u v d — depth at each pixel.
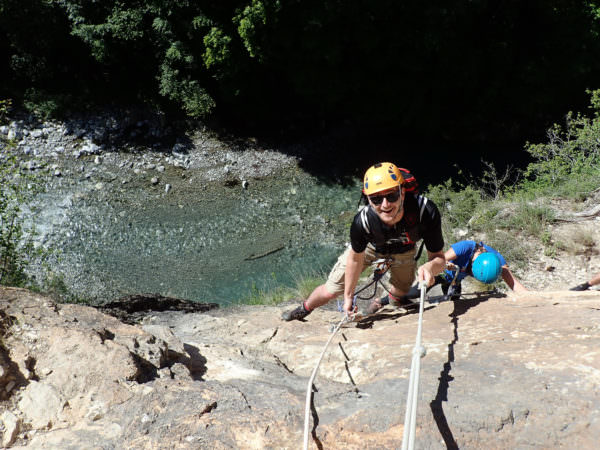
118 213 14.89
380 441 2.44
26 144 16.48
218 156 17.55
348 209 15.80
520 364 2.82
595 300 3.66
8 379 2.68
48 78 18.27
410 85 18.41
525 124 19.45
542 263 7.91
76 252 13.30
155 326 3.53
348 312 3.81
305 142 18.55
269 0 14.95
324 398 2.70
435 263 3.46
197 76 18.84
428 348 3.22
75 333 2.93
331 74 17.45
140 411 2.57
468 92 19.03
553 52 18.91
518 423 2.44
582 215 8.67
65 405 2.65
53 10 16.89
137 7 17.64
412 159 18.25
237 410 2.57
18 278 9.02
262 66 18.02
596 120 12.08
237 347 3.90
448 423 2.44
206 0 16.88
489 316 3.57
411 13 16.50
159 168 16.72
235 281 12.62
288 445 2.45
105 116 17.84
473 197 9.84
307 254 13.70
